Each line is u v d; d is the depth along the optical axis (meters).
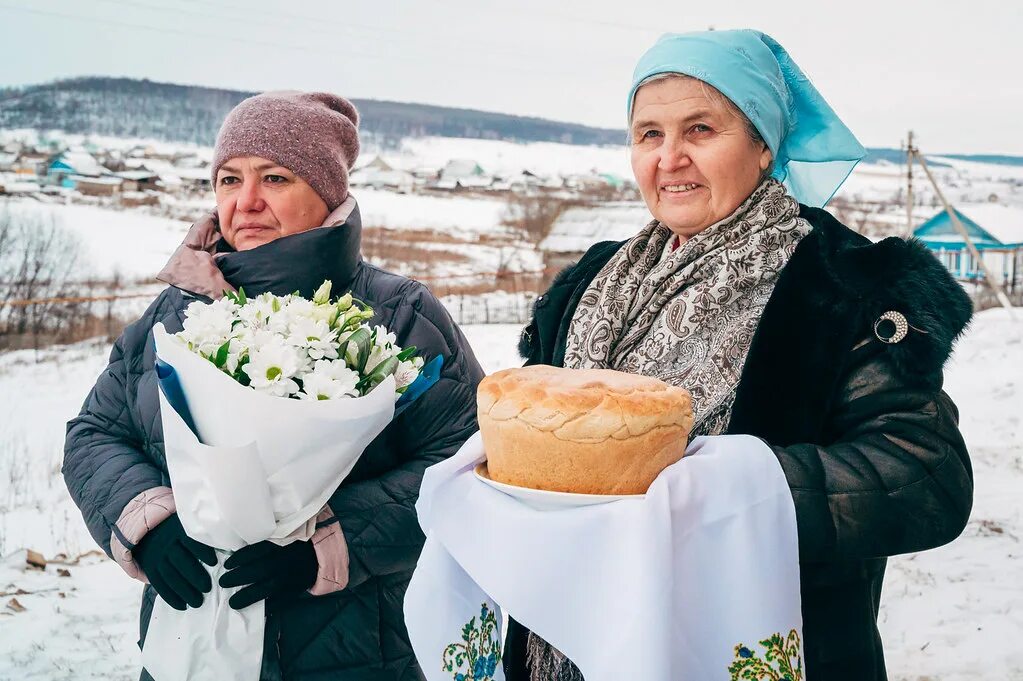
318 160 2.04
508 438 1.15
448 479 1.25
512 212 35.19
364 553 1.74
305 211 2.04
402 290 2.05
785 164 1.73
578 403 1.12
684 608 1.11
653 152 1.57
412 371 1.73
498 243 32.66
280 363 1.54
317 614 1.79
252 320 1.63
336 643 1.79
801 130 1.68
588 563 1.09
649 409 1.12
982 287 26.03
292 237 1.94
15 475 7.93
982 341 16.16
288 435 1.51
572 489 1.13
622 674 1.03
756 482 1.16
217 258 1.98
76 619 4.61
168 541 1.66
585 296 1.68
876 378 1.33
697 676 1.12
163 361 1.54
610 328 1.60
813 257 1.45
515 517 1.12
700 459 1.15
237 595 1.61
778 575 1.15
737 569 1.13
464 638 1.28
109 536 1.77
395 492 1.83
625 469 1.12
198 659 1.62
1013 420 10.35
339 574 1.70
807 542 1.19
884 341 1.32
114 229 26.09
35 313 19.05
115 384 2.08
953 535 1.23
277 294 1.93
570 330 1.68
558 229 33.97
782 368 1.40
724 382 1.43
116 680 3.90
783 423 1.38
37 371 14.35
